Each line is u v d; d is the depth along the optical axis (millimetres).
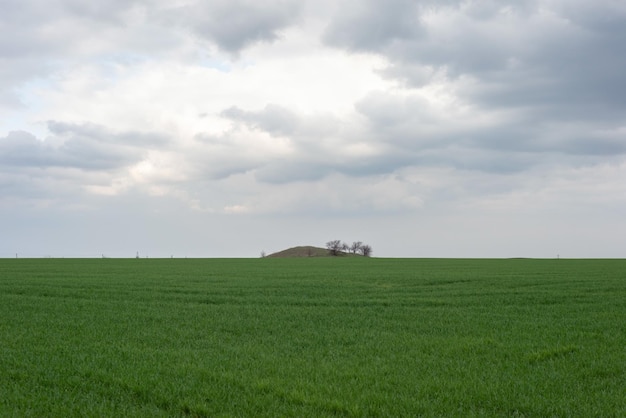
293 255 177250
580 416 9594
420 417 9547
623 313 22984
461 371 12742
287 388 11227
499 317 21984
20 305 25578
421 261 88812
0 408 9922
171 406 10141
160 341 16625
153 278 44250
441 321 20891
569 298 29031
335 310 24141
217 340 16766
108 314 22688
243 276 47281
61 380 11812
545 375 12391
